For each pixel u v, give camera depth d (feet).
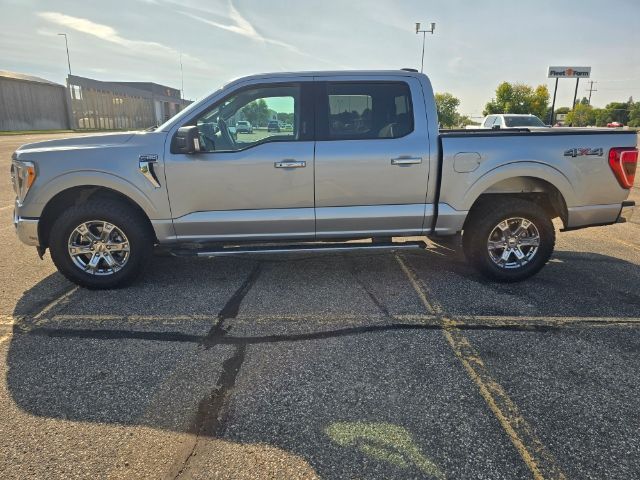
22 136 112.27
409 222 14.39
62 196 14.01
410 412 8.44
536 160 13.94
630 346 10.91
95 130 177.47
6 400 8.84
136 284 14.96
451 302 13.50
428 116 14.07
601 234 21.81
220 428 8.04
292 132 13.83
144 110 235.81
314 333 11.56
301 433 7.89
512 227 14.71
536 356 10.45
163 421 8.22
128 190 13.50
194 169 13.51
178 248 14.49
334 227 14.32
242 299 13.74
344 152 13.70
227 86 13.78
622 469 7.08
